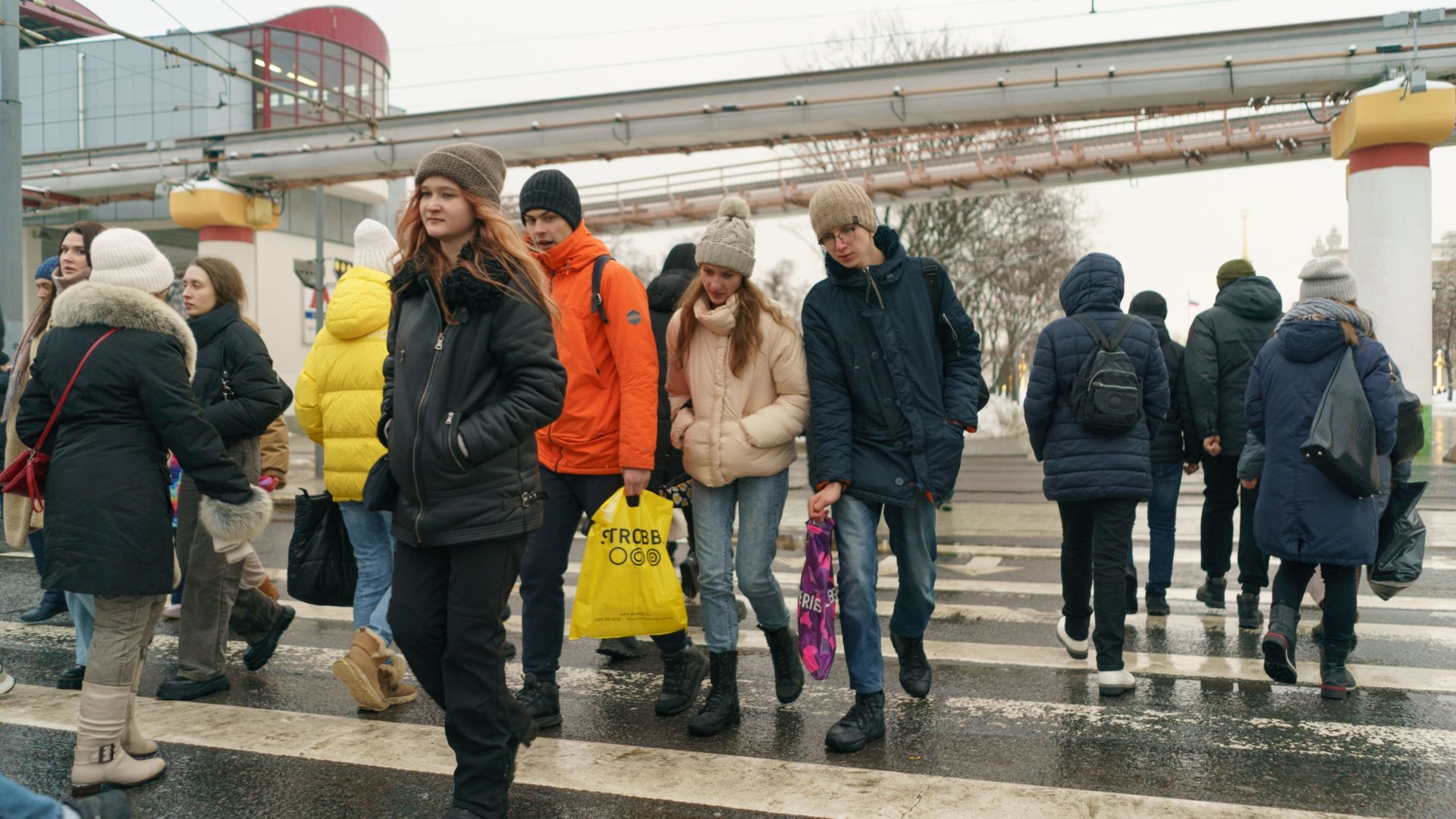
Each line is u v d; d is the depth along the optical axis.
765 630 4.34
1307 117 20.05
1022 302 34.78
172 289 5.09
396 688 4.54
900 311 3.96
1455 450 16.19
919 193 23.47
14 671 5.20
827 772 3.66
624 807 3.36
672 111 20.38
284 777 3.65
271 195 25.38
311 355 4.48
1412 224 16.42
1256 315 5.94
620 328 4.09
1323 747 3.91
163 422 3.50
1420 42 16.23
